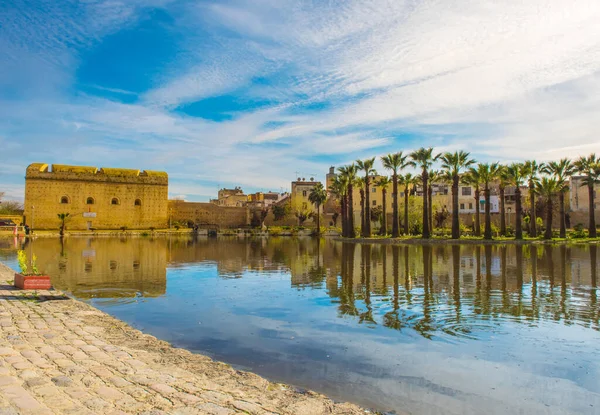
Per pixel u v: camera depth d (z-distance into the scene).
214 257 30.72
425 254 31.30
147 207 89.12
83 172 83.81
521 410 6.20
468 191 82.19
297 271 21.89
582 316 11.59
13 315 10.56
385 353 8.66
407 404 6.35
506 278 18.56
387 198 85.31
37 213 79.75
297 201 98.75
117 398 5.68
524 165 48.97
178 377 6.69
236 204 123.50
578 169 50.72
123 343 8.55
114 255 32.09
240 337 9.83
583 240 47.09
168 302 13.90
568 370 7.75
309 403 6.00
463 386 7.03
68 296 14.84
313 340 9.56
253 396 6.12
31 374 6.44
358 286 16.77
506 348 8.94
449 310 12.38
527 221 59.09
